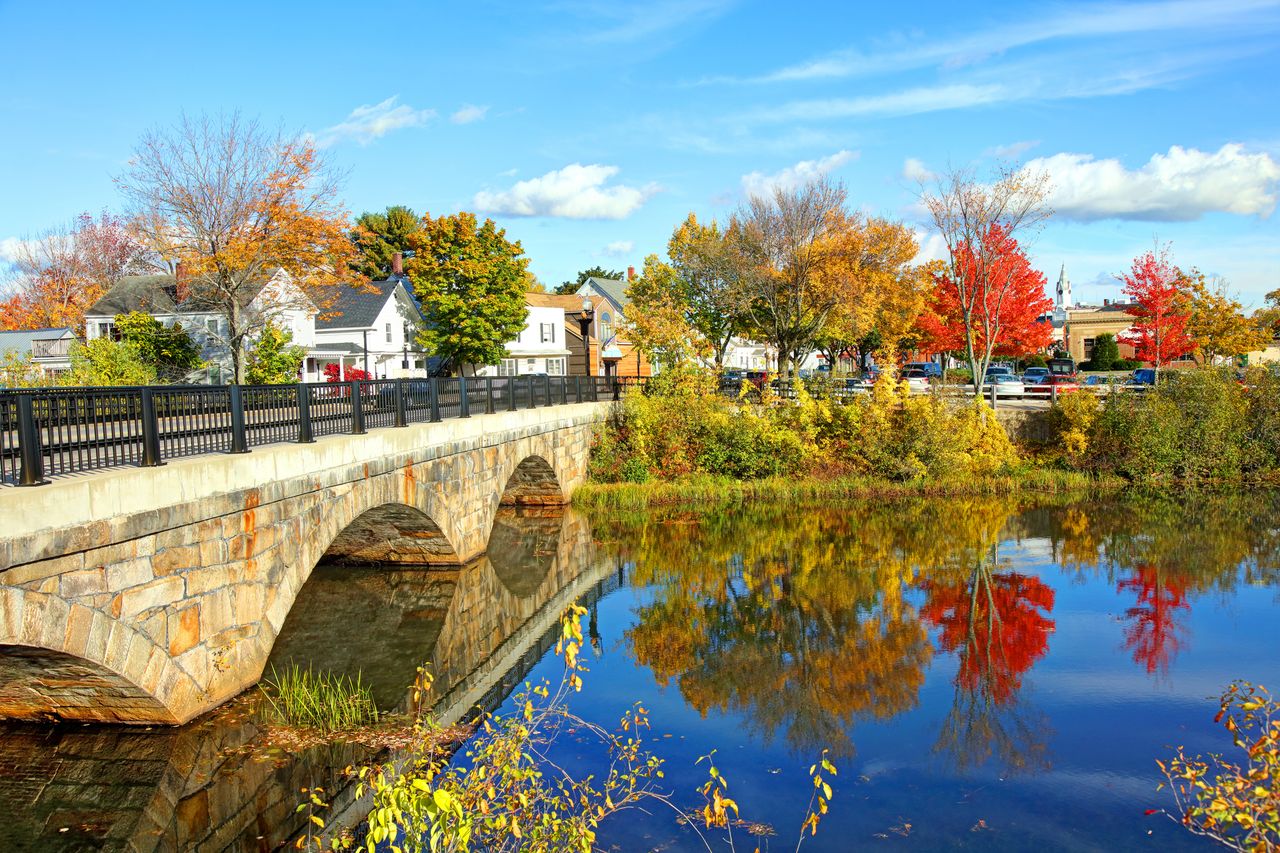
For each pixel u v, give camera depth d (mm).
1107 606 15148
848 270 33562
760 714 10758
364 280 34125
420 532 16547
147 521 8180
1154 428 27156
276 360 30922
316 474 11234
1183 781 8961
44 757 8875
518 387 21562
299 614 14859
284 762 8938
